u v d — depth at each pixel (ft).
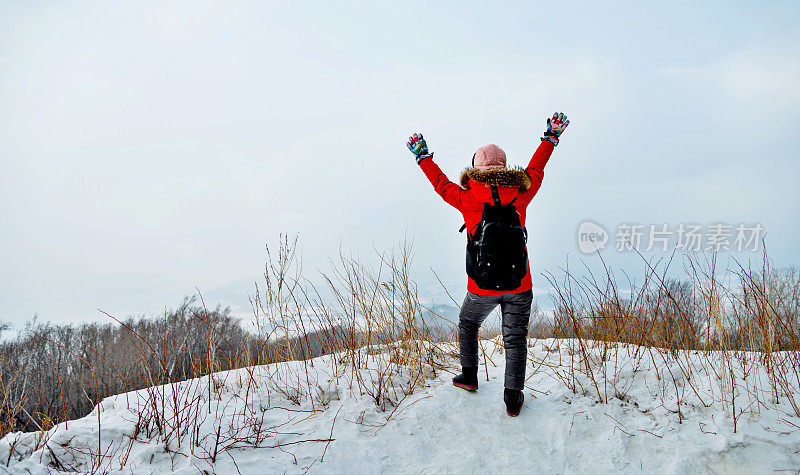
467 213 9.32
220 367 11.73
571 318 12.16
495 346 13.35
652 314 12.17
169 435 8.63
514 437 8.94
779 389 9.43
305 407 10.21
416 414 9.64
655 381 10.24
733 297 10.77
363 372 11.62
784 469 7.39
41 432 8.64
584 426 9.12
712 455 7.91
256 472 7.71
